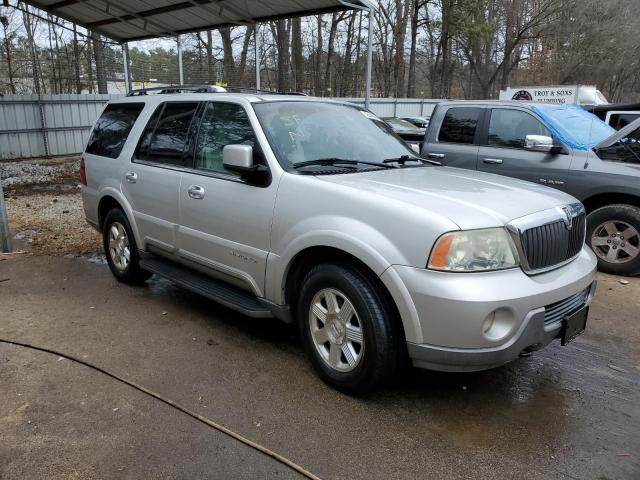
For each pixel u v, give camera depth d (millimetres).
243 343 4090
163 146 4730
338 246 3113
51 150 17125
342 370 3275
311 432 2943
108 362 3736
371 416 3107
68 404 3197
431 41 40531
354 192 3182
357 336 3152
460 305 2715
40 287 5355
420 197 3098
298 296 3631
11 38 19891
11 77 19391
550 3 38250
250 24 11773
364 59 38688
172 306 4867
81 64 20109
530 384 3549
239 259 3873
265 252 3645
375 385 3146
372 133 4461
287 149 3764
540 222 3047
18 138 16312
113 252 5473
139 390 3363
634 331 4492
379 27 36625
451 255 2773
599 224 6051
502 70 44156
